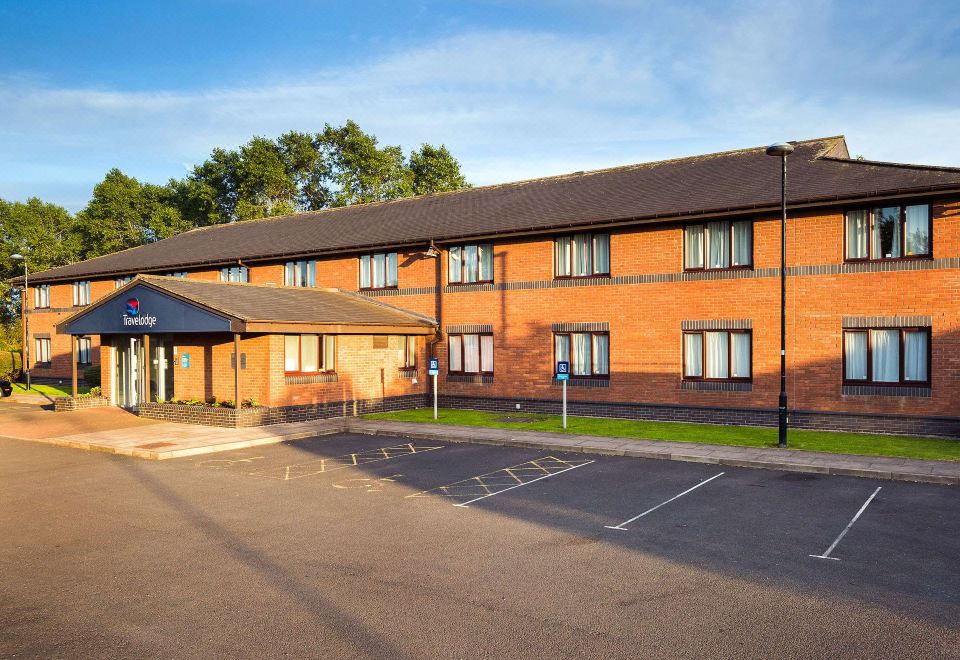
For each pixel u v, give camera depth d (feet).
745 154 77.51
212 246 106.83
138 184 198.59
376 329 72.23
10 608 23.29
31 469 46.88
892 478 42.32
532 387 73.51
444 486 41.32
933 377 54.65
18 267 193.98
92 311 74.18
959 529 31.73
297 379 67.62
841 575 25.84
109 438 57.72
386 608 23.00
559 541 30.30
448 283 79.25
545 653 19.72
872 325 56.70
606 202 73.00
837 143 73.26
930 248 54.95
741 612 22.49
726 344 63.57
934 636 20.65
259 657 19.63
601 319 69.15
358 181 179.01
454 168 185.88
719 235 63.87
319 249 86.53
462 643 20.38
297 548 29.45
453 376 78.89
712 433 58.18
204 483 42.39
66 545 30.04
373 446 55.57
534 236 73.31
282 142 183.93
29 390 106.01
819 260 58.75
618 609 22.80
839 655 19.52
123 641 20.72
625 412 67.82
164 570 26.81
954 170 55.01
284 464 48.37
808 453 48.83
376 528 32.45
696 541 30.19
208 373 69.67
